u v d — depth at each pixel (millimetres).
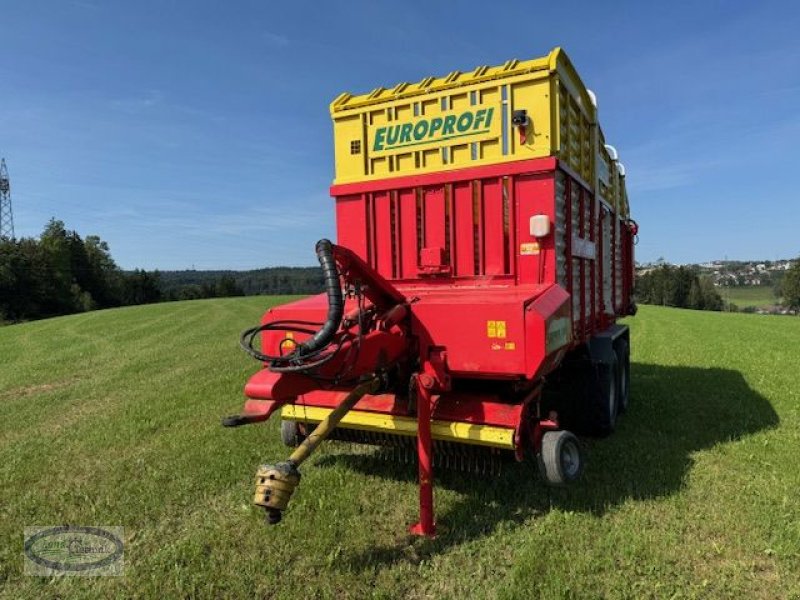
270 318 4586
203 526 4066
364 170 5480
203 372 10883
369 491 4574
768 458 5254
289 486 2988
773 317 32312
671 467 5051
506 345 3799
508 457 4152
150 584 3309
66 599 3250
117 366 12094
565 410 6000
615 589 3176
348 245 5555
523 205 4734
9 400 8828
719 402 7680
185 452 5660
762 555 3547
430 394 3973
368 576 3387
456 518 4098
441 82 5070
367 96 5488
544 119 4652
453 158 5047
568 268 5047
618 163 8398
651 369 10914
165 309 34062
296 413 4613
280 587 3285
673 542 3656
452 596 3188
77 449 5910
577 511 4168
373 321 3996
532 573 3301
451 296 4340
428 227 5176
